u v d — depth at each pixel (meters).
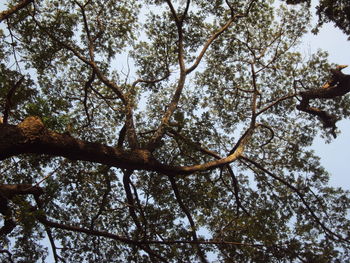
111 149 6.45
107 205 9.48
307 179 10.73
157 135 7.59
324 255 8.16
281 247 8.11
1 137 5.24
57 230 9.26
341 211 10.26
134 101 8.91
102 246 9.66
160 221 8.43
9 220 6.29
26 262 8.70
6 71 9.47
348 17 6.85
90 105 10.75
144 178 9.79
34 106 6.18
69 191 9.74
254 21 10.64
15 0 9.53
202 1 10.33
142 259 9.10
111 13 10.44
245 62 11.16
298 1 7.81
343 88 9.02
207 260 7.96
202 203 8.94
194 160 9.40
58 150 5.78
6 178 9.50
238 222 7.72
